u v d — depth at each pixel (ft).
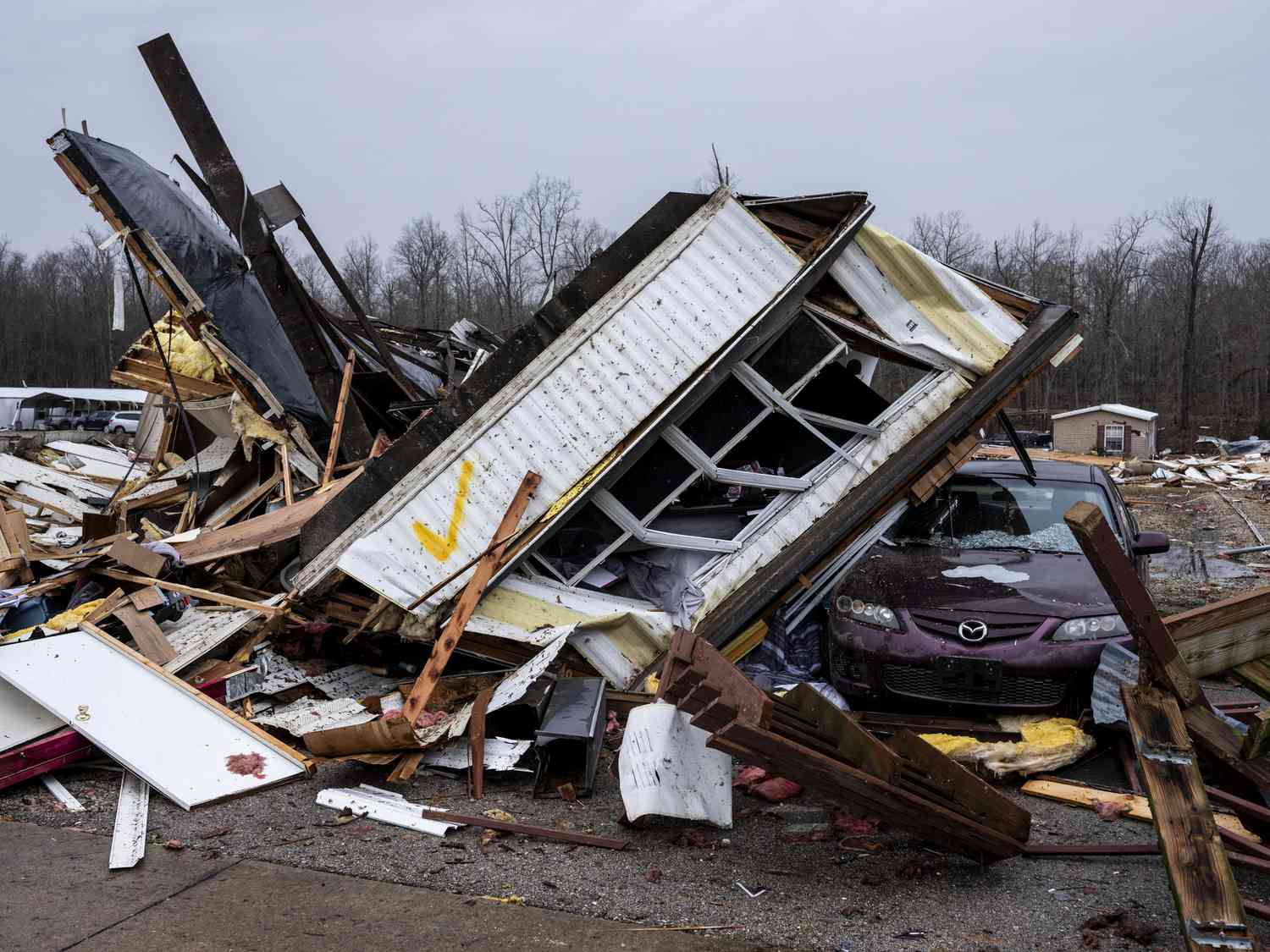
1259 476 99.14
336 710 19.36
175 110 28.58
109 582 24.36
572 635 20.49
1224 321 225.35
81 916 12.16
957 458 23.00
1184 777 10.88
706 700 12.60
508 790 16.81
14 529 27.96
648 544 22.02
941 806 12.78
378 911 12.21
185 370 34.09
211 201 30.37
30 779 17.19
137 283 30.30
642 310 21.30
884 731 18.76
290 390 31.65
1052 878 13.14
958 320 22.65
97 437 106.52
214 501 32.12
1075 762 17.69
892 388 28.40
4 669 17.57
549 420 21.12
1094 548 11.36
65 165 29.43
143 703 18.02
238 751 17.47
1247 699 21.72
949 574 21.11
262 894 12.71
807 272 21.30
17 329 265.54
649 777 14.61
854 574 21.97
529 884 12.93
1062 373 240.32
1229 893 9.75
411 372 39.17
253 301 32.09
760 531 22.09
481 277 211.82
